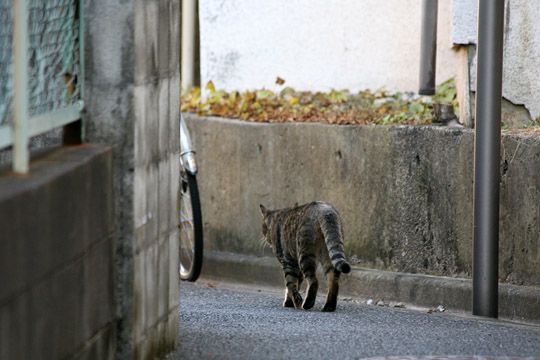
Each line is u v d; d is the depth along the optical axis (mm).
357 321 12945
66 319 7543
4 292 6223
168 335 10117
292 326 12094
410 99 18594
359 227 16875
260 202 18406
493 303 13727
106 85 8773
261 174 18344
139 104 8930
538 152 14242
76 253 7742
